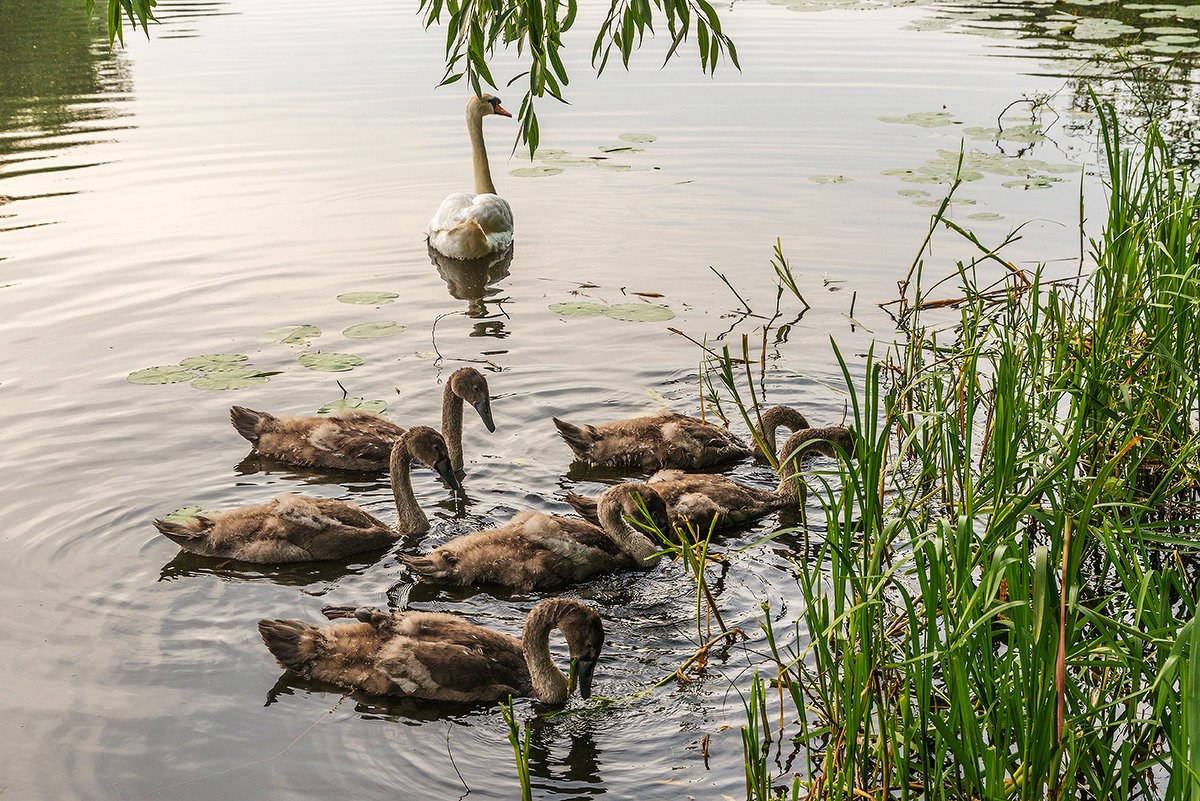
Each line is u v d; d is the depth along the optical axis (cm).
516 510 990
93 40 2588
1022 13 2758
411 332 1298
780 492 999
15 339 1252
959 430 923
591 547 898
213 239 1557
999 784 528
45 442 1046
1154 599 587
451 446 1050
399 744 696
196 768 667
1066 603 536
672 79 2278
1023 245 1444
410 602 858
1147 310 952
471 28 893
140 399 1134
